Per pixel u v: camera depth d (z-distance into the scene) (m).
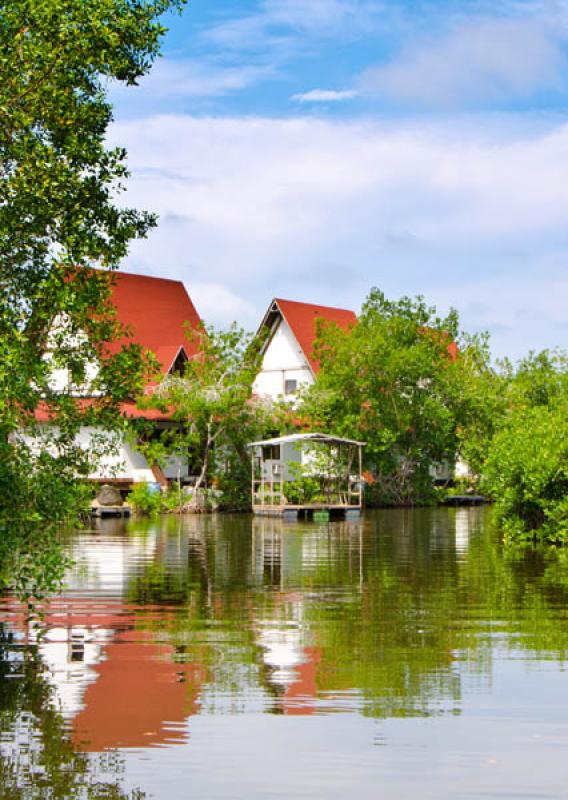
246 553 23.62
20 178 11.99
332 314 59.06
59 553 11.81
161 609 14.84
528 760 7.96
